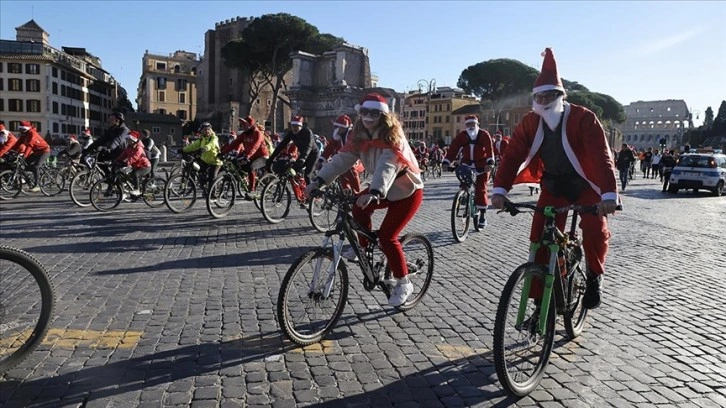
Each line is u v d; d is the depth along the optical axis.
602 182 3.89
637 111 144.12
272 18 58.25
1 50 78.56
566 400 3.66
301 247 8.34
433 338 4.69
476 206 10.11
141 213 11.80
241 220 11.00
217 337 4.60
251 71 64.38
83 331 4.68
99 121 100.25
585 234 4.33
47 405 3.46
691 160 22.36
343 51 39.41
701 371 4.14
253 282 6.32
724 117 111.44
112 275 6.54
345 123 10.88
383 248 4.89
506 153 4.28
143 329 4.77
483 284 6.47
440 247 8.70
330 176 4.66
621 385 3.89
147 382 3.79
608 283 6.64
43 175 15.90
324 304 4.59
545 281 3.82
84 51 106.19
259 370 4.00
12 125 78.56
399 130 4.58
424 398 3.65
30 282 4.04
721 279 6.97
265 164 11.26
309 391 3.71
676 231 11.12
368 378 3.91
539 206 4.40
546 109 4.15
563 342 4.66
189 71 106.38
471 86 76.62
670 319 5.32
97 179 12.75
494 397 3.69
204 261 7.35
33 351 4.05
